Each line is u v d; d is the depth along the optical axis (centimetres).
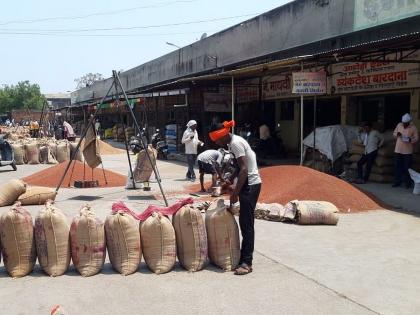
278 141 2069
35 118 7362
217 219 593
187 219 587
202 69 2436
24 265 569
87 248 569
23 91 10494
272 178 1109
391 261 630
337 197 988
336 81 1752
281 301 494
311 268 601
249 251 583
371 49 1179
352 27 1465
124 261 575
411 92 1452
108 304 486
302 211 842
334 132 1470
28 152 2156
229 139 576
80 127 4947
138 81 3500
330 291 522
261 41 1919
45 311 470
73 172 1414
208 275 573
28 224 571
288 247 701
